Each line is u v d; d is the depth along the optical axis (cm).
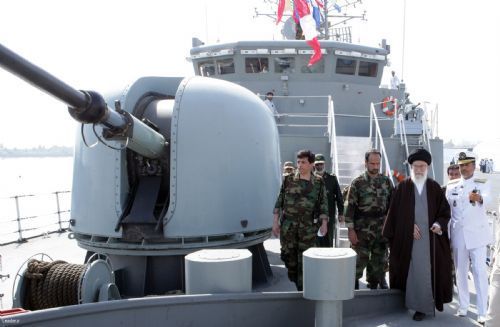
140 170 510
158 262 507
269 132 577
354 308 418
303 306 362
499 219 364
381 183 506
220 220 499
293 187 476
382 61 1170
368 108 1166
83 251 785
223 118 512
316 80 1140
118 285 508
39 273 405
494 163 4172
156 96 562
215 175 498
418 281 426
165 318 298
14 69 260
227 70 1173
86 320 270
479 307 441
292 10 1230
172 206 486
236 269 322
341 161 955
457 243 465
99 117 332
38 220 1284
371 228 500
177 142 488
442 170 1009
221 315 315
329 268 314
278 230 490
